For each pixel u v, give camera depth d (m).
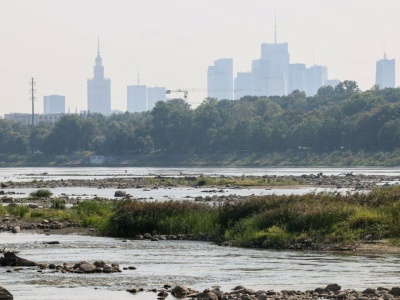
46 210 157.88
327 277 78.81
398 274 80.25
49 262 90.50
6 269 84.50
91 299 68.25
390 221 104.94
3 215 147.50
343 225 105.06
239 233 107.94
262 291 69.69
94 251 100.19
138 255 96.06
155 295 69.88
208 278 78.94
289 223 106.81
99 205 152.50
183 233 115.69
